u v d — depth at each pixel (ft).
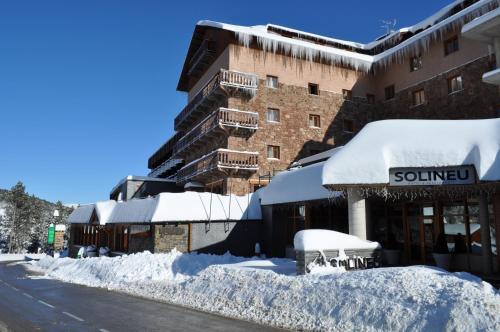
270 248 78.74
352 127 115.34
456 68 92.48
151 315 33.60
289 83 109.29
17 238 232.53
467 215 53.06
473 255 51.67
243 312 33.73
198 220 74.38
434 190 44.98
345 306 29.04
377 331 25.70
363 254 43.52
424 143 42.70
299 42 110.63
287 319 30.22
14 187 238.27
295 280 35.96
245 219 79.87
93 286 55.77
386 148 43.24
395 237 63.98
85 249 95.76
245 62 105.29
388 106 113.39
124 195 134.82
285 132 106.42
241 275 41.75
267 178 100.68
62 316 33.27
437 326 24.02
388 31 132.87
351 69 117.60
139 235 77.15
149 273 59.88
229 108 100.68
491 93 84.02
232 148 100.07
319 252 41.78
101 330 28.02
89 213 103.04
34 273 76.64
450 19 91.97
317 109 111.34
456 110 91.81
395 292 28.37
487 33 64.64
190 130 129.80
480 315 23.47
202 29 118.62
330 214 74.08
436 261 52.80
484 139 41.14
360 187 43.11
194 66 124.36
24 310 36.22
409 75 106.32
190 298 41.27
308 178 61.21
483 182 40.09
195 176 107.24
